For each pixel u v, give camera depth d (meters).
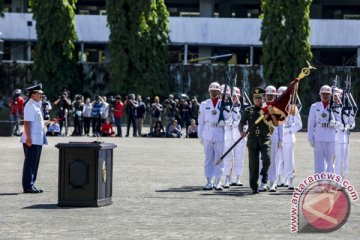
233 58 96.06
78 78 84.12
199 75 85.62
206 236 18.12
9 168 35.09
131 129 73.25
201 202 24.23
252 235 18.27
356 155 46.09
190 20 93.69
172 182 30.12
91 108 62.34
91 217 21.03
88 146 22.83
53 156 41.69
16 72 85.56
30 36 92.75
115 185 28.86
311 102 84.56
